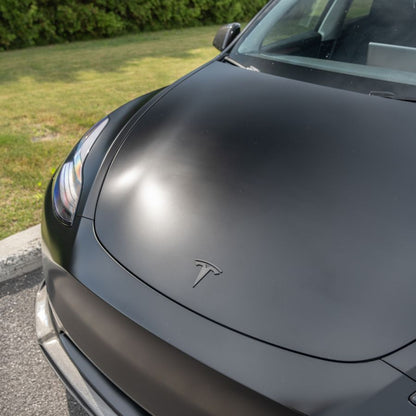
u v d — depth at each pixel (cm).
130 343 129
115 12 984
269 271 126
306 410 108
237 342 116
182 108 186
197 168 156
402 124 164
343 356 112
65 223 156
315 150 156
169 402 125
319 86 192
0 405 179
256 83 198
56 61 714
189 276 129
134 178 157
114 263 138
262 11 254
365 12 219
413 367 108
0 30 820
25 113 448
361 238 130
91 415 143
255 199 143
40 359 198
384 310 116
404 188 141
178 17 1063
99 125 195
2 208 284
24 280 243
